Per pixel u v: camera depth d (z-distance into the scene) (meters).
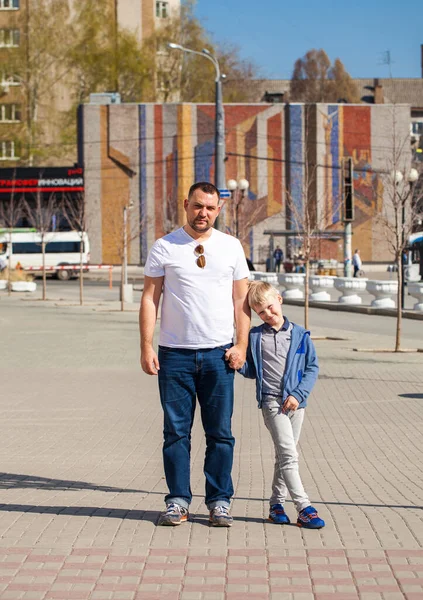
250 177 71.50
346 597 5.38
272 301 6.99
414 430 12.24
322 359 20.70
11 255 67.38
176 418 7.07
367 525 7.09
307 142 71.31
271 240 60.53
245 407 14.38
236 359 7.00
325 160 71.19
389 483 8.98
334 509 7.72
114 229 68.69
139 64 79.56
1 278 53.56
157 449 10.84
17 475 9.22
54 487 8.62
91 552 6.26
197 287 6.97
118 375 17.92
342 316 35.34
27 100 80.25
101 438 11.56
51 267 67.44
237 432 12.17
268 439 11.64
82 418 13.09
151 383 16.84
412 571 5.86
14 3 80.56
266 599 5.36
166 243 7.05
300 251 60.72
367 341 24.91
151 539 6.60
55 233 67.75
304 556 6.20
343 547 6.41
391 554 6.24
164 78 83.06
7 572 5.83
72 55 79.25
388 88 119.56
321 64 120.56
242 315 7.11
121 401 14.73
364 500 8.13
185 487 7.13
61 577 5.73
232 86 93.62
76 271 67.88
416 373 18.36
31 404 14.41
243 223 56.09
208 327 6.98
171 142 71.19
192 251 7.00
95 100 72.31
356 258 58.03
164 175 71.25
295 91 118.69
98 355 21.25
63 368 18.98
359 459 10.33
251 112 71.31
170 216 70.56
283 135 71.38
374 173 71.12
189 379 7.05
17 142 79.56
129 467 9.74
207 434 7.11
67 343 23.98
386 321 32.78
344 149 71.31
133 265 71.38
